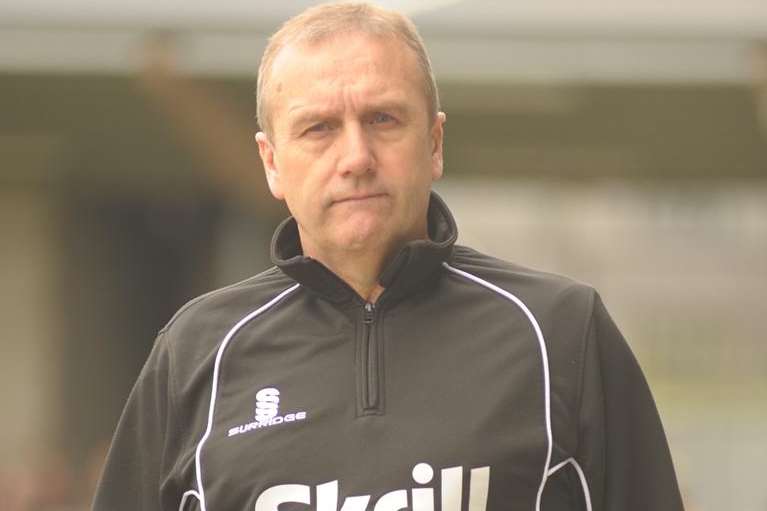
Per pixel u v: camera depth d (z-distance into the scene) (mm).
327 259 7039
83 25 19734
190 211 31172
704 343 67625
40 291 28500
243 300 7289
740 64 20141
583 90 22141
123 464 7375
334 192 6770
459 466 6488
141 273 31281
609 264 67125
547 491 6617
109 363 30406
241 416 6883
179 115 22984
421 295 6973
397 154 6785
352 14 6902
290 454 6680
